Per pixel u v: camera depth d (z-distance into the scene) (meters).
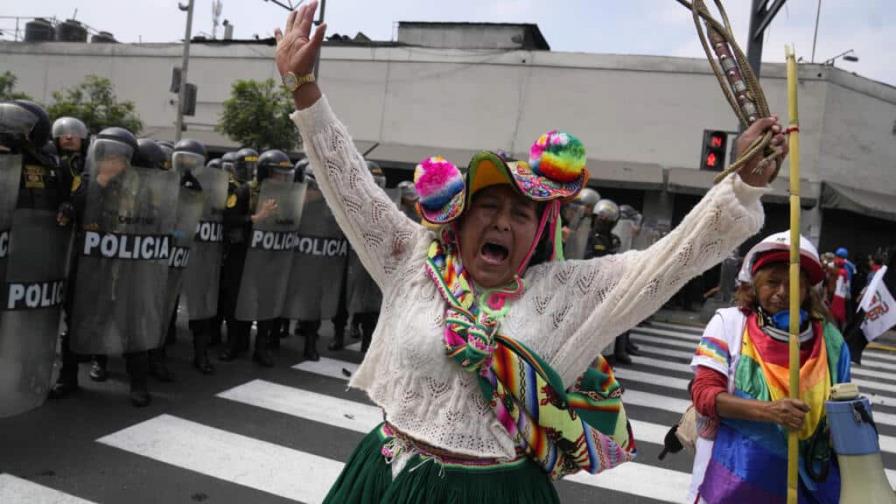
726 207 1.54
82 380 5.82
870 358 11.45
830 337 2.51
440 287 1.72
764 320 2.53
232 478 4.20
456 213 1.74
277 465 4.45
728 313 2.60
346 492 1.84
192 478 4.14
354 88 20.83
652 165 18.27
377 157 19.22
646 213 17.98
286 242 6.66
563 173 1.75
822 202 16.98
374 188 1.87
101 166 4.85
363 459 1.86
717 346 2.54
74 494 3.79
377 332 1.88
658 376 8.27
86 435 4.65
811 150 17.25
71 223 4.57
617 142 18.70
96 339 4.95
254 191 6.77
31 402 4.41
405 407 1.72
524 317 1.68
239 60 22.48
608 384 1.79
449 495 1.67
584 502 4.38
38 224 4.31
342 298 7.77
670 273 1.61
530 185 1.71
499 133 19.69
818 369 2.41
